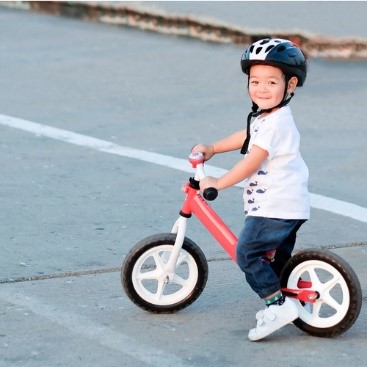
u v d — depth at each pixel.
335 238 12.09
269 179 8.91
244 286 10.51
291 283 9.16
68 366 8.56
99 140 16.28
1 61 22.25
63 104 18.64
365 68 22.00
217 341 9.12
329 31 23.91
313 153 15.70
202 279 9.72
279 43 8.91
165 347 8.97
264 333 9.02
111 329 9.35
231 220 12.71
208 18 25.34
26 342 9.03
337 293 10.27
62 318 9.59
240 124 17.41
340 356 8.81
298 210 8.96
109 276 10.72
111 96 19.31
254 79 8.95
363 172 14.77
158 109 18.38
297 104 18.78
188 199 9.41
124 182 14.16
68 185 13.98
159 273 9.65
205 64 22.28
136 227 12.34
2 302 9.97
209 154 9.50
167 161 15.20
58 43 24.36
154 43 24.56
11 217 12.61
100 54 23.17
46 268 10.89
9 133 16.61
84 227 12.29
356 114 18.11
